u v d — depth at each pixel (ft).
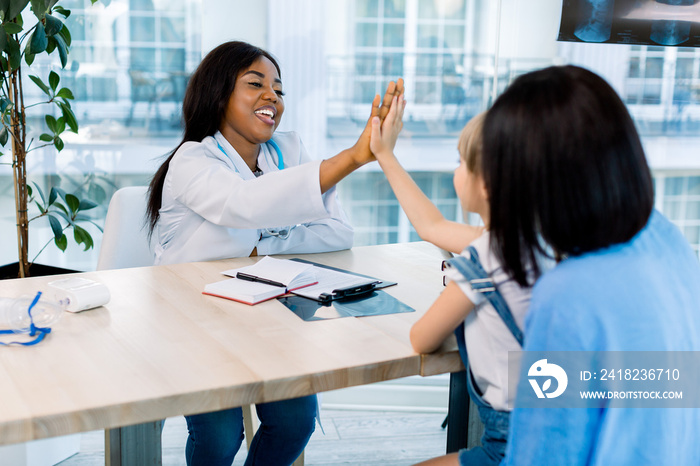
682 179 8.04
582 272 2.60
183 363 3.10
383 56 7.77
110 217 5.75
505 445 3.07
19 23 6.98
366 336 3.51
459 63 7.84
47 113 7.85
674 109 7.80
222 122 5.48
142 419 2.75
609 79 7.60
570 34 7.29
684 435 2.80
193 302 4.00
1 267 7.14
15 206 7.70
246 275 4.40
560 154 2.54
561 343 2.56
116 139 7.95
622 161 2.57
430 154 8.03
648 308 2.62
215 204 4.90
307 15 7.54
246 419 5.50
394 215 8.25
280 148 5.98
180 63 7.85
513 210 2.67
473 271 2.98
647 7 7.15
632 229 2.64
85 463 6.16
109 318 3.69
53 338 3.38
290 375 2.99
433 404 7.47
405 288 4.42
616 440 2.62
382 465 6.30
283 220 4.79
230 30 7.66
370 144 4.19
